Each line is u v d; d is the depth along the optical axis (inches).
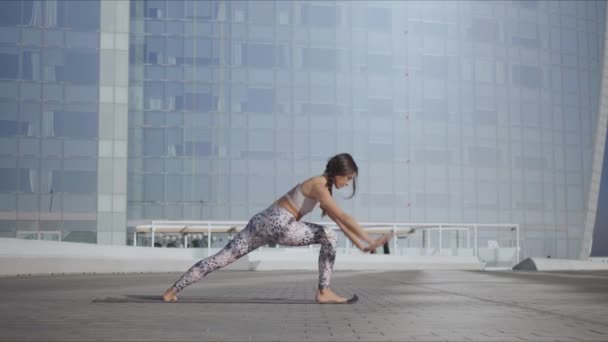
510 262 1845.5
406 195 2049.7
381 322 230.4
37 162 1803.6
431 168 2076.8
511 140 2182.6
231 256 300.5
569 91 2284.7
